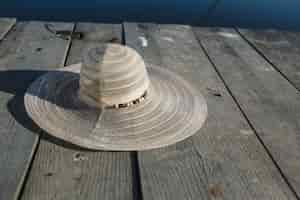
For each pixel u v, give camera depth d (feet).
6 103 3.18
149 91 3.21
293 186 2.55
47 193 2.31
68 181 2.42
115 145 2.64
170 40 5.00
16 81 3.57
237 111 3.39
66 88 3.21
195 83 3.85
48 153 2.64
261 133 3.09
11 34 4.75
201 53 4.67
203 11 9.80
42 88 3.21
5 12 8.93
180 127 2.91
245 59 4.61
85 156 2.64
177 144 2.83
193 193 2.40
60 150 2.68
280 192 2.49
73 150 2.69
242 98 3.64
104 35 5.00
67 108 2.95
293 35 5.58
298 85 4.02
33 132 2.85
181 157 2.70
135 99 2.98
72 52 4.40
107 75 2.82
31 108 2.96
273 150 2.89
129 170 2.55
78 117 2.86
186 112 3.12
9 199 2.24
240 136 3.02
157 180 2.47
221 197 2.39
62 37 4.81
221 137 2.98
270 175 2.63
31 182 2.39
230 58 4.59
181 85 3.53
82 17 9.12
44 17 8.89
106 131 2.75
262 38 5.36
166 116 2.99
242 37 5.38
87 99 2.93
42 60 4.10
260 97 3.69
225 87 3.84
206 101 3.50
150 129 2.82
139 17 9.36
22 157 2.59
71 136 2.67
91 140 2.66
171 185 2.44
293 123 3.29
